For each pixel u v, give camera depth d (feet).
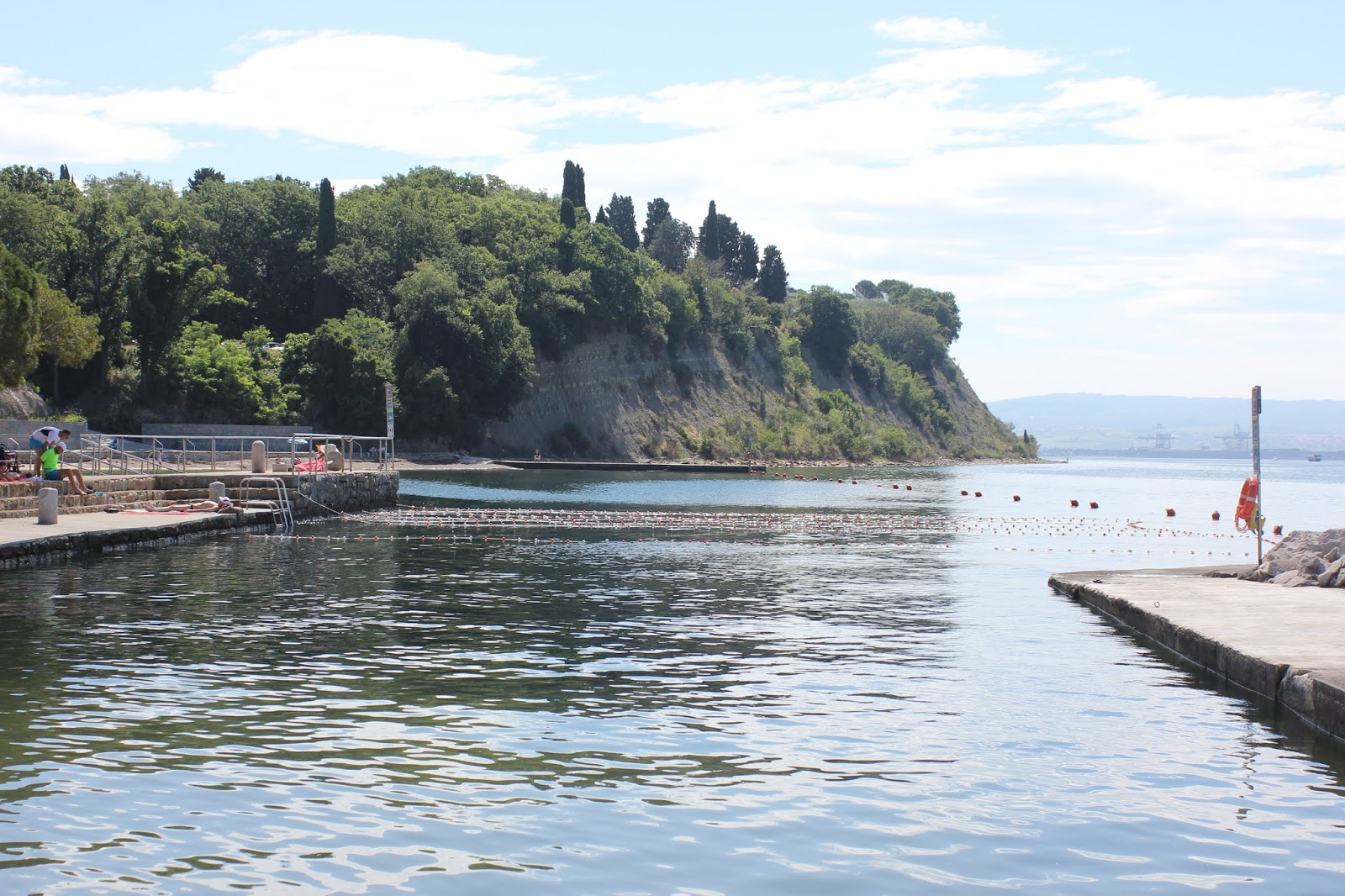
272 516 138.10
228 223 392.27
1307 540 82.74
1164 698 49.14
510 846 31.37
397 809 34.22
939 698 49.01
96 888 28.32
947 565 108.88
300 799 34.94
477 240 462.19
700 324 562.25
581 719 45.09
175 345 295.28
